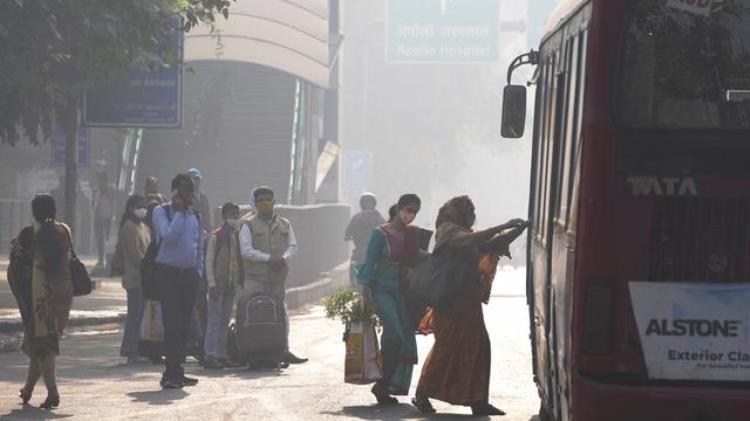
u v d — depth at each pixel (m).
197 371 23.67
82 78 34.66
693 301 11.57
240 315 23.78
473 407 18.08
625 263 11.62
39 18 29.14
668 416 11.41
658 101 11.73
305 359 24.97
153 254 21.66
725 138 11.67
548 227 14.41
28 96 31.67
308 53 52.47
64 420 17.39
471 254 17.86
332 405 19.03
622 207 11.66
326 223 52.12
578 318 11.62
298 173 52.62
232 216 24.38
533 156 17.81
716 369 11.56
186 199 21.12
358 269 19.22
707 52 11.73
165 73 37.53
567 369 12.06
